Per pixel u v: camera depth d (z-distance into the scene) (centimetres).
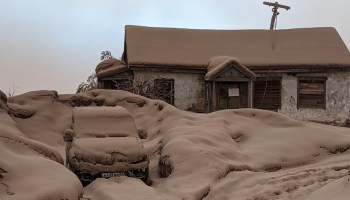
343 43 2381
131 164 967
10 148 840
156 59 2181
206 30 2542
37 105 1472
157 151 1262
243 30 2569
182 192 844
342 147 1303
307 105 2233
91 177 941
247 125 1403
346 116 2203
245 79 2089
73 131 1046
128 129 1070
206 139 1182
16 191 658
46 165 756
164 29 2483
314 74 2220
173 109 1478
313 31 2505
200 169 995
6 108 1345
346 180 778
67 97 1559
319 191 820
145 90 2020
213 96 2102
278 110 2250
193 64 2186
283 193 862
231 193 885
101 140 1005
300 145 1284
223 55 2292
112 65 2366
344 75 2205
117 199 770
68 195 680
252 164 1128
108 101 1573
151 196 801
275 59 2278
